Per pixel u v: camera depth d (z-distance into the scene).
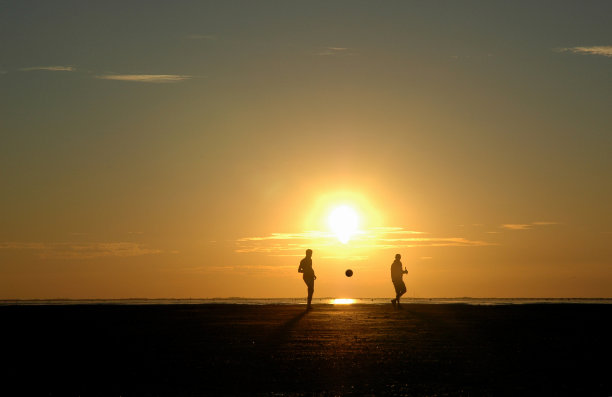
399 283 41.62
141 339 26.27
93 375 19.02
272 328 29.55
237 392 16.88
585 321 33.19
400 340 25.39
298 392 16.86
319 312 38.84
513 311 39.56
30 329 30.36
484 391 16.86
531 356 21.78
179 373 19.20
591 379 18.22
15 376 18.97
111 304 55.22
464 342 24.88
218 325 31.14
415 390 17.00
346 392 16.83
